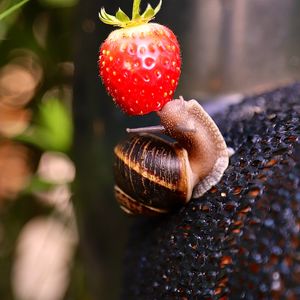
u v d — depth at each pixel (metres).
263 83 0.29
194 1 0.28
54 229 0.41
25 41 0.36
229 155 0.21
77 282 0.37
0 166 0.40
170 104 0.20
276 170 0.18
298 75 0.29
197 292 0.18
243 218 0.18
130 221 0.28
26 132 0.36
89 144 0.30
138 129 0.21
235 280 0.17
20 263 0.42
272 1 0.29
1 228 0.40
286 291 0.16
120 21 0.18
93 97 0.29
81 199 0.31
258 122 0.22
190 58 0.29
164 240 0.21
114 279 0.30
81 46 0.30
